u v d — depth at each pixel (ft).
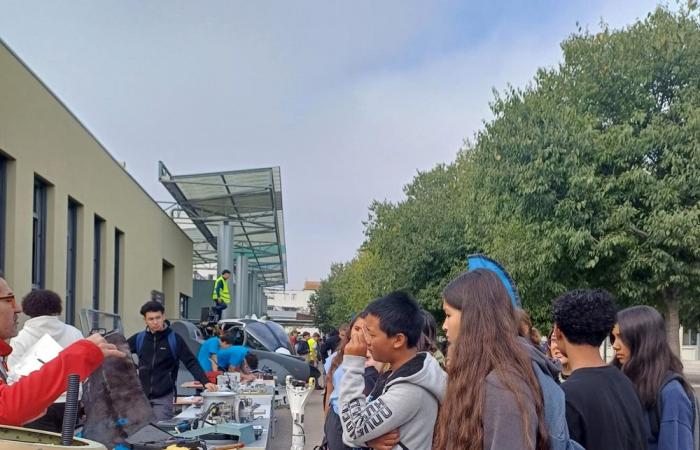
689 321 55.06
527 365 7.07
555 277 46.93
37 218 36.04
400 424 8.34
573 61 48.44
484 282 7.57
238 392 24.88
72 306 42.78
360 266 141.08
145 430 13.48
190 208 78.13
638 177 41.73
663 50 44.47
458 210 79.51
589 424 8.06
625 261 43.93
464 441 6.88
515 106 47.65
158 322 20.95
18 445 6.49
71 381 7.06
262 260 128.16
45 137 35.60
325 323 237.25
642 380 10.43
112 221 52.37
